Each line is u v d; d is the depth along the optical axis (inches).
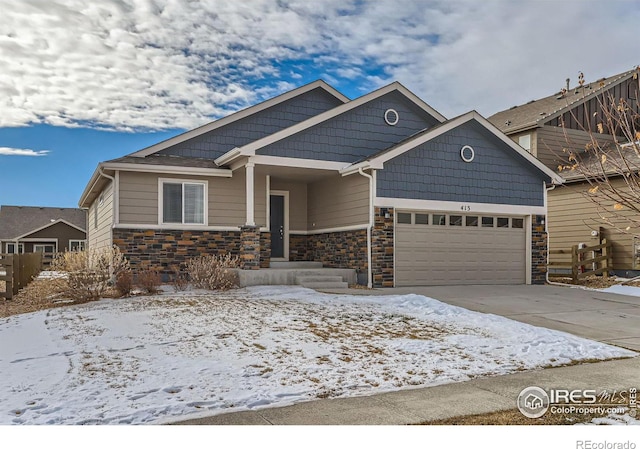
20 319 390.0
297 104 738.2
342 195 650.8
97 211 783.1
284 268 666.2
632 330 355.3
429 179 620.7
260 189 663.8
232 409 190.1
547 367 256.1
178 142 670.5
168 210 617.3
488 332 335.3
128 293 502.9
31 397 203.9
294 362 255.9
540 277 682.2
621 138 845.8
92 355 269.1
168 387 214.5
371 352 278.7
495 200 660.7
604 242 713.6
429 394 210.4
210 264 557.9
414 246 614.2
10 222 1563.7
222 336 312.7
